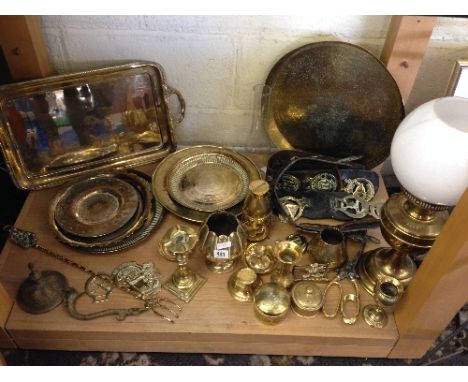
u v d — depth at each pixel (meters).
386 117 1.08
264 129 1.17
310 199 1.08
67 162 1.10
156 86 1.06
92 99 1.03
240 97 1.14
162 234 1.03
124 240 0.99
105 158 1.13
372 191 1.09
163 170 1.12
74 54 1.05
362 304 0.94
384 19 0.99
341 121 1.11
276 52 1.05
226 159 1.14
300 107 1.10
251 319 0.90
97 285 0.94
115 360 0.99
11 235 0.99
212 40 1.02
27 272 0.96
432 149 0.70
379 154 1.14
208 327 0.89
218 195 1.07
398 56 0.99
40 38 0.99
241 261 0.99
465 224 0.67
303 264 0.99
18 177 1.06
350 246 1.03
